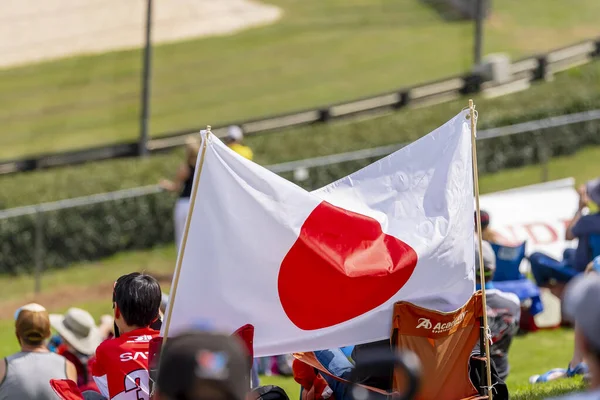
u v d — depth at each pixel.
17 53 81.62
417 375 7.05
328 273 12.02
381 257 12.26
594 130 46.78
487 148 44.25
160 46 83.81
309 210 12.15
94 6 91.38
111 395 12.33
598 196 23.05
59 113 69.94
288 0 97.31
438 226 12.62
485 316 12.62
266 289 11.99
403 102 59.06
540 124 45.34
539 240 31.98
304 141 45.25
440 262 12.49
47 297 35.62
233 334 11.63
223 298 11.93
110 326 22.17
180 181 31.03
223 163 11.75
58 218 38.84
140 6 92.06
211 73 78.06
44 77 77.06
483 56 79.88
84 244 39.34
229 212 11.80
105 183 40.59
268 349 12.18
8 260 38.31
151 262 39.16
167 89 74.88
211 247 11.85
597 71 56.53
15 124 67.94
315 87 74.31
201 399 5.66
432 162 13.02
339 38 85.94
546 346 24.53
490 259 18.61
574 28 89.06
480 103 49.97
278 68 78.94
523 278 24.88
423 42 83.94
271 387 12.86
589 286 6.49
